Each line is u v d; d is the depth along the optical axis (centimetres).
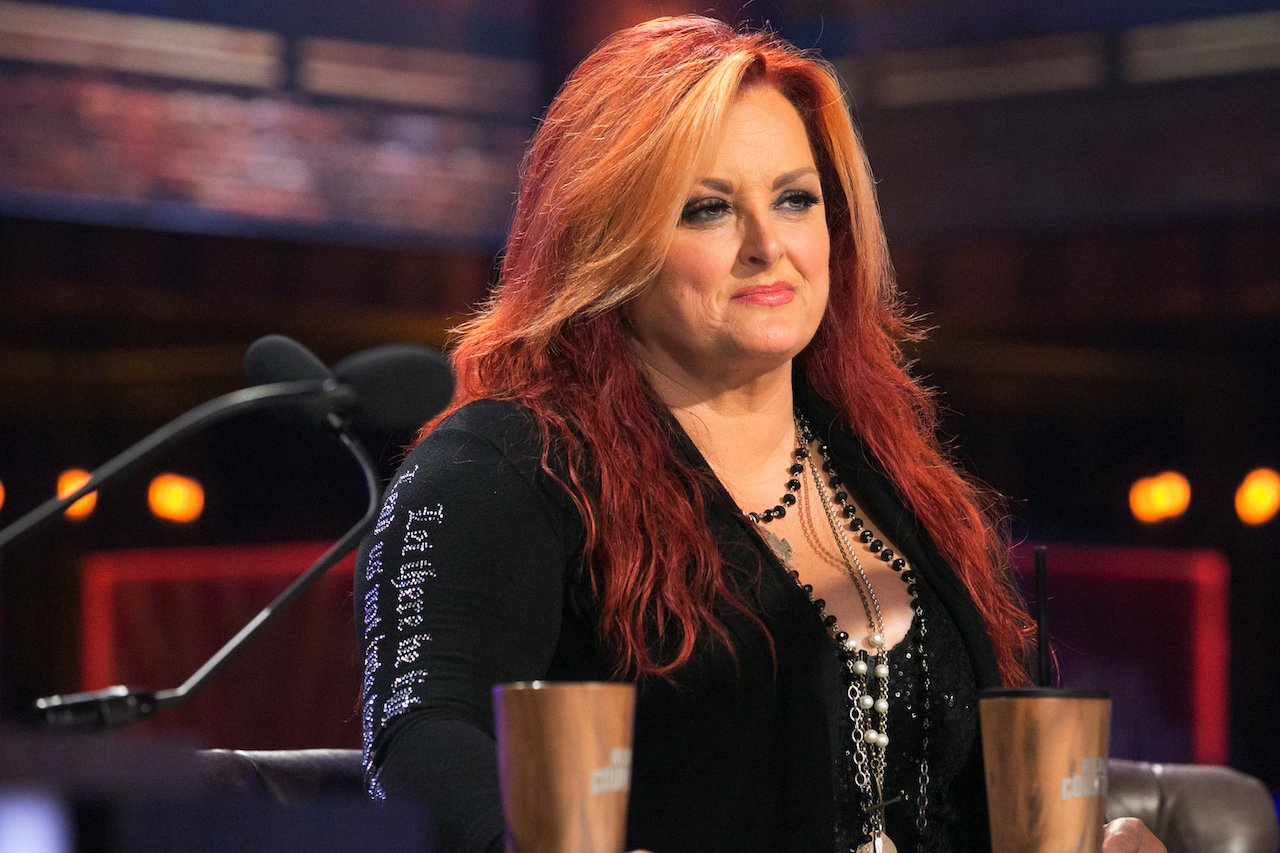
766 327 600
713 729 564
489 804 477
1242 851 812
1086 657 3209
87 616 3127
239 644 521
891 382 687
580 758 372
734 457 632
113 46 2245
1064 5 2389
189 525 3253
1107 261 2484
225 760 705
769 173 604
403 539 557
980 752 610
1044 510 3384
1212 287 2450
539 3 2406
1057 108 2406
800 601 592
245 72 2306
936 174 2453
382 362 552
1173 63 2352
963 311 2514
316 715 3005
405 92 2381
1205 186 2344
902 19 2445
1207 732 3169
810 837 560
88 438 3244
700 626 569
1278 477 3206
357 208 2364
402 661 533
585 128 622
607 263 600
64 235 2447
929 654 607
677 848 556
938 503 651
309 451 3297
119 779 269
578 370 618
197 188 2289
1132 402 3369
